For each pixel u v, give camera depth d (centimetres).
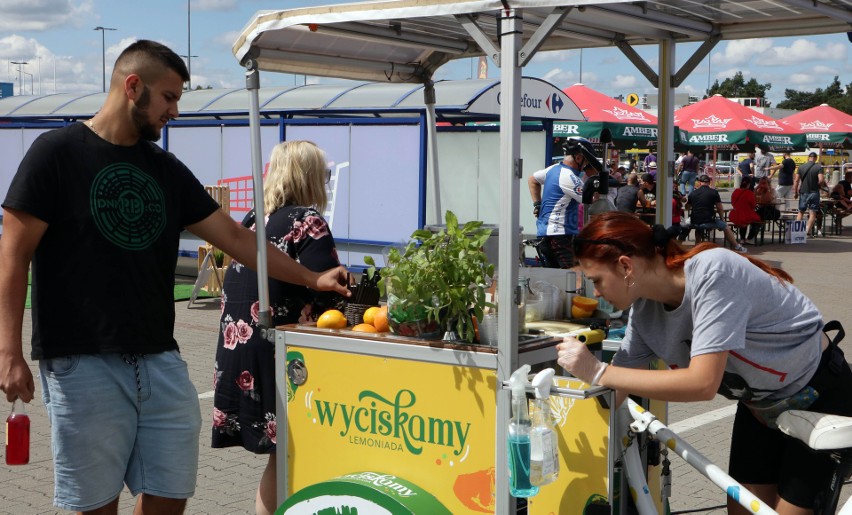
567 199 916
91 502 288
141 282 291
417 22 346
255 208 326
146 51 285
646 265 260
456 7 275
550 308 329
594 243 261
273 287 353
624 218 264
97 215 282
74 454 285
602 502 270
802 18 362
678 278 260
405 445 295
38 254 284
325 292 358
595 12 328
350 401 306
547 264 936
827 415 262
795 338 265
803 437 260
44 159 277
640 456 295
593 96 1614
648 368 333
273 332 324
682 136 1912
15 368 274
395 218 1161
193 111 1312
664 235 260
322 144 1205
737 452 306
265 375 352
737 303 251
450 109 1091
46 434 581
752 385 272
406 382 292
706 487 496
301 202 371
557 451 263
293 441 321
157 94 286
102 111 291
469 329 281
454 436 284
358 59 397
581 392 257
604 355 336
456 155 1240
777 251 1741
